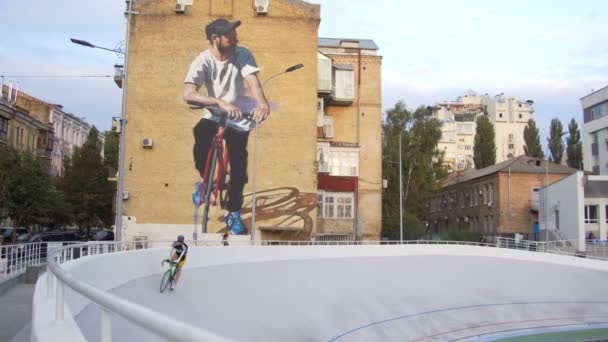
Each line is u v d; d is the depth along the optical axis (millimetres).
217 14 39156
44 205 38969
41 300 5824
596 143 64875
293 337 17500
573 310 27078
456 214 72500
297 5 39625
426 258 35250
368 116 46594
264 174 38344
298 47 39375
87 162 52969
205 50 38844
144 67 38531
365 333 19922
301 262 28906
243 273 23578
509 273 32781
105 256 15133
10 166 37750
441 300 25797
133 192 37531
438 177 61625
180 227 37375
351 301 22891
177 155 37938
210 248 24125
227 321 16656
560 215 49969
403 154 58781
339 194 44188
